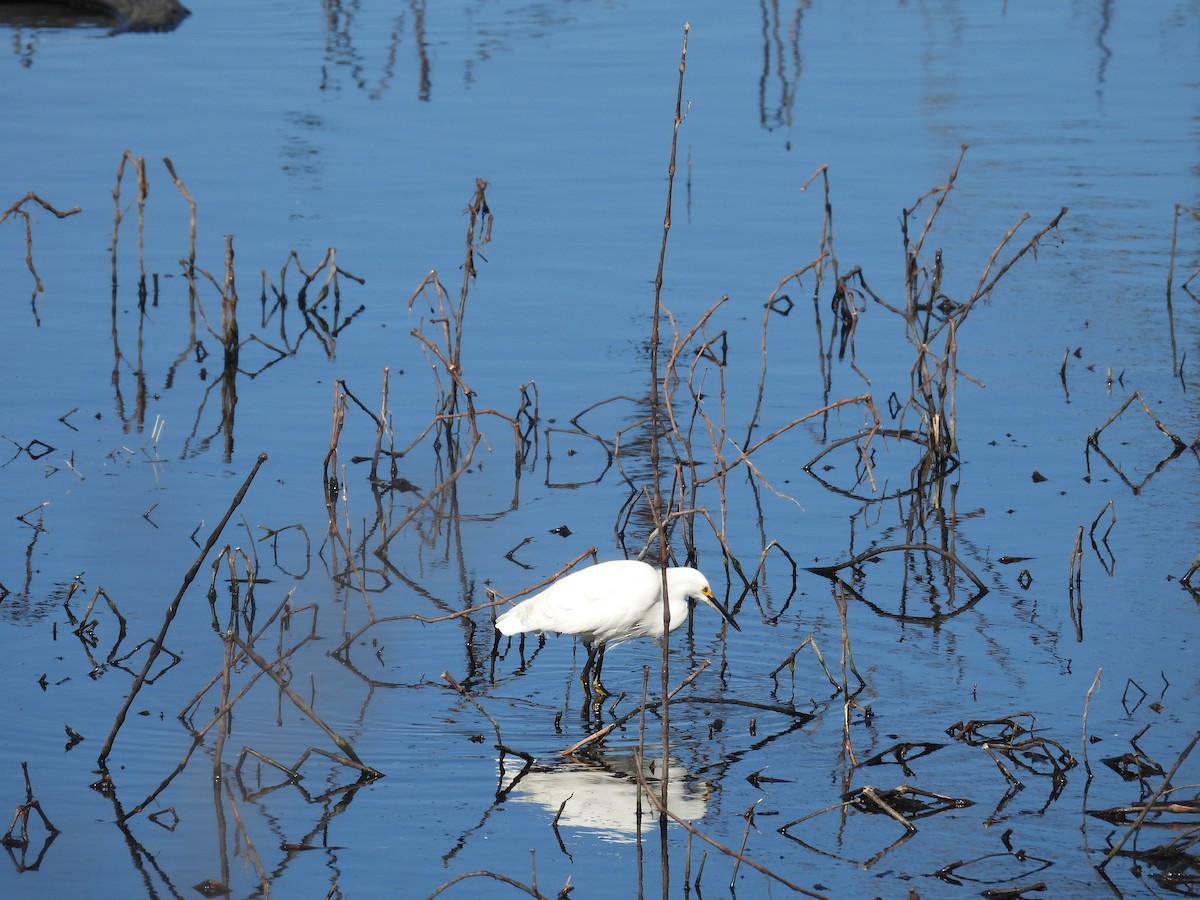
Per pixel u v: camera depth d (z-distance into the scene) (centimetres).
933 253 2227
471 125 2920
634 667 1211
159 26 3706
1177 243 2272
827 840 941
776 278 2150
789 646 1226
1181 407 1725
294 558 1391
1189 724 1074
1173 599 1280
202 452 1633
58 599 1290
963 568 1311
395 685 1166
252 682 1018
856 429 1706
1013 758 1032
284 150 2752
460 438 1683
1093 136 2825
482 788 1011
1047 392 1783
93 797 995
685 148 2773
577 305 2061
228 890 892
